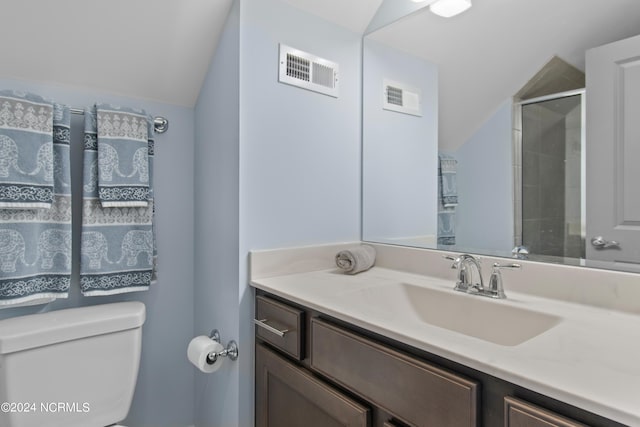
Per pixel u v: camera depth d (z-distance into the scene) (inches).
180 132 61.4
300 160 53.8
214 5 48.9
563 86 39.6
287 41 51.9
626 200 35.4
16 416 39.7
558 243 39.9
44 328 41.8
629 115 35.1
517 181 43.7
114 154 50.1
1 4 40.8
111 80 52.9
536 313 34.8
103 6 44.8
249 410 49.0
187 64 55.3
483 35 47.1
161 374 60.6
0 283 42.2
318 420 37.5
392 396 29.5
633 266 34.7
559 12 39.9
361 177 62.6
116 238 51.2
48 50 46.4
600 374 21.8
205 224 58.3
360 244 61.8
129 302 52.7
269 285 45.6
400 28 56.8
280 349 43.2
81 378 44.0
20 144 43.0
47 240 46.3
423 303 45.0
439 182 52.6
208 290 57.2
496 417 23.6
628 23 35.0
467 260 43.3
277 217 51.4
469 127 49.0
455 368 25.8
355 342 32.9
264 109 49.5
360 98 62.0
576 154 38.7
